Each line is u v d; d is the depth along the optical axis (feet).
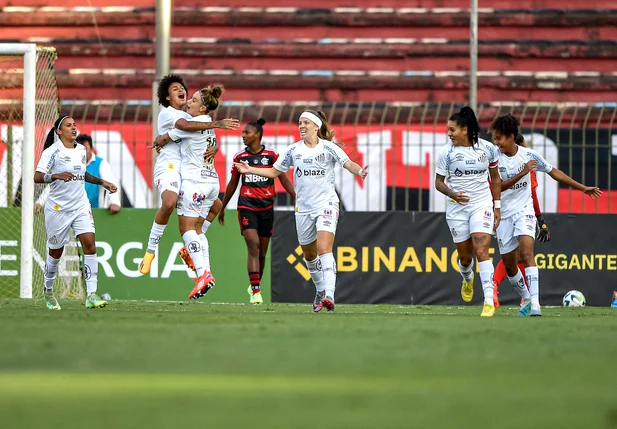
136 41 229.04
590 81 223.30
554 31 229.45
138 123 217.77
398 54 226.17
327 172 109.19
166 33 167.22
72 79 224.33
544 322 91.76
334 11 229.86
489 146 105.19
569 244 158.51
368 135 181.27
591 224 158.71
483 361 53.36
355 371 47.83
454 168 103.96
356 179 189.67
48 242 110.11
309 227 110.63
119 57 228.63
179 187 107.76
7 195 161.99
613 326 85.66
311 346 60.08
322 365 50.06
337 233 157.48
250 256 139.44
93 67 228.43
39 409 35.50
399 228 157.79
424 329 76.69
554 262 158.30
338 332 71.92
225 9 231.30
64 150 108.47
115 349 56.49
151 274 158.51
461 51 225.97
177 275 158.51
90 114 217.77
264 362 50.88
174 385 42.19
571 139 179.42
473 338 68.28
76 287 156.56
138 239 158.81
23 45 150.92
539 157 110.73
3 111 188.96
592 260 158.61
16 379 43.65
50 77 156.15
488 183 105.29
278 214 156.87
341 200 189.47
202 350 56.39
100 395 39.17
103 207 160.04
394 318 95.91
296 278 156.66
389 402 38.01
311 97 223.71
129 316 91.61
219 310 113.91
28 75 150.61
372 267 157.69
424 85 222.89
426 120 217.15
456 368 49.88
